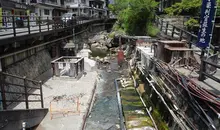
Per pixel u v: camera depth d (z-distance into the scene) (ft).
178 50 29.01
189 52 29.55
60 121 27.07
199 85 19.45
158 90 28.14
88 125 28.37
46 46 51.57
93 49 94.94
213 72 24.02
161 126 23.65
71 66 45.32
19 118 20.15
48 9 117.70
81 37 94.32
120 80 48.93
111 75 54.80
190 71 26.14
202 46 24.11
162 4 105.70
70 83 43.80
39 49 47.11
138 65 45.80
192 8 67.62
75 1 169.78
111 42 95.30
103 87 45.11
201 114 16.94
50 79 46.03
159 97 27.27
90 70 55.72
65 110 30.40
